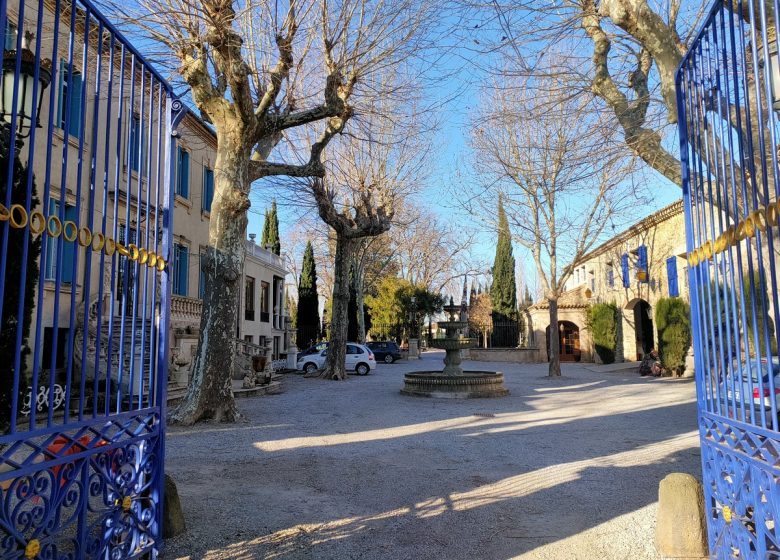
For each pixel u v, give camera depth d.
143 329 3.82
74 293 3.01
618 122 7.96
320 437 9.56
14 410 2.54
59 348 12.44
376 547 4.50
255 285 27.00
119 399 3.49
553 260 23.86
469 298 57.06
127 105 12.18
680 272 22.95
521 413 12.72
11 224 2.55
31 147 2.73
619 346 32.44
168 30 9.31
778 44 2.94
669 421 11.23
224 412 11.07
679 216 23.47
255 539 4.64
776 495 2.67
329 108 11.53
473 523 5.08
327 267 50.97
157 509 4.01
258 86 11.78
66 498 2.95
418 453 8.23
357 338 39.66
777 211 2.57
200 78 10.17
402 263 50.84
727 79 3.21
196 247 20.55
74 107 12.04
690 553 4.24
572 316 38.25
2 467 3.19
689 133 4.18
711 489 3.80
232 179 11.00
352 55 12.22
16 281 6.48
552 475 6.85
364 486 6.37
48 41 9.80
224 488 6.24
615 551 4.41
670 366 22.16
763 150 2.66
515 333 45.25
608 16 6.90
